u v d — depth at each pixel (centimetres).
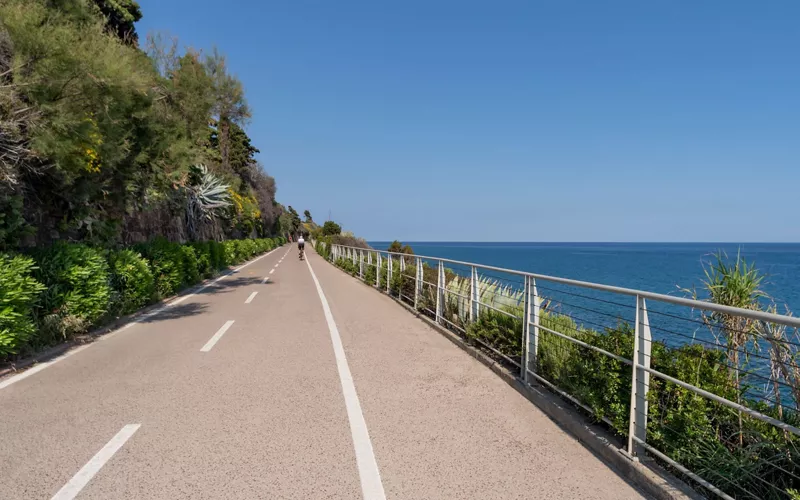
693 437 334
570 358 462
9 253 659
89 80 723
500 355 618
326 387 532
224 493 310
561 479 336
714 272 433
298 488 317
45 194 957
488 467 352
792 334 371
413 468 348
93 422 425
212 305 1178
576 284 447
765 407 349
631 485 330
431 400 496
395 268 1394
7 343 565
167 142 1187
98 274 815
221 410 458
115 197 1149
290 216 11156
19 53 673
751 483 309
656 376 364
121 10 1722
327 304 1207
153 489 313
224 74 1739
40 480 323
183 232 2367
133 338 785
